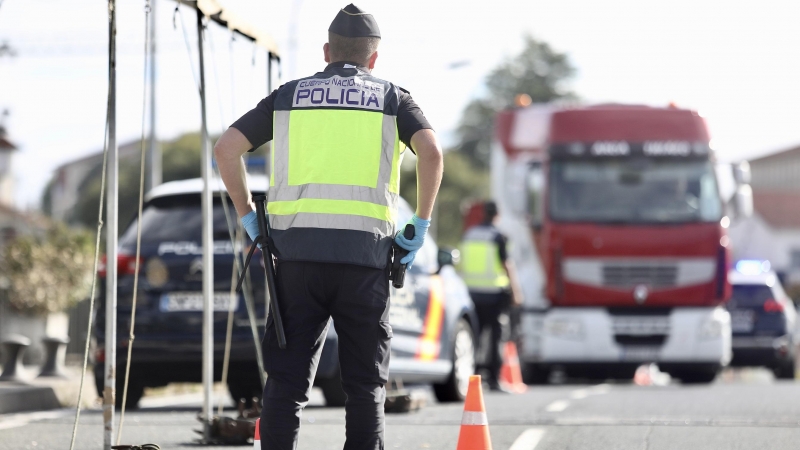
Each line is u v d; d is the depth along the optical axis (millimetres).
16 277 46812
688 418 22906
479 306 35125
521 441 18906
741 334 50625
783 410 25016
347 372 12234
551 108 42969
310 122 12078
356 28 12445
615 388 37250
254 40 18422
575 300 40656
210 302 18688
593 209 40906
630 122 41344
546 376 43875
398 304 24953
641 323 40844
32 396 25781
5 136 46969
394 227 12188
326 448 18219
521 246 43719
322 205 11914
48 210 138250
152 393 32281
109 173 14859
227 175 12133
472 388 14344
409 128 12133
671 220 40812
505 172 47312
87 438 19672
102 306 24688
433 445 18656
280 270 12047
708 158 41219
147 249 24453
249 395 27406
